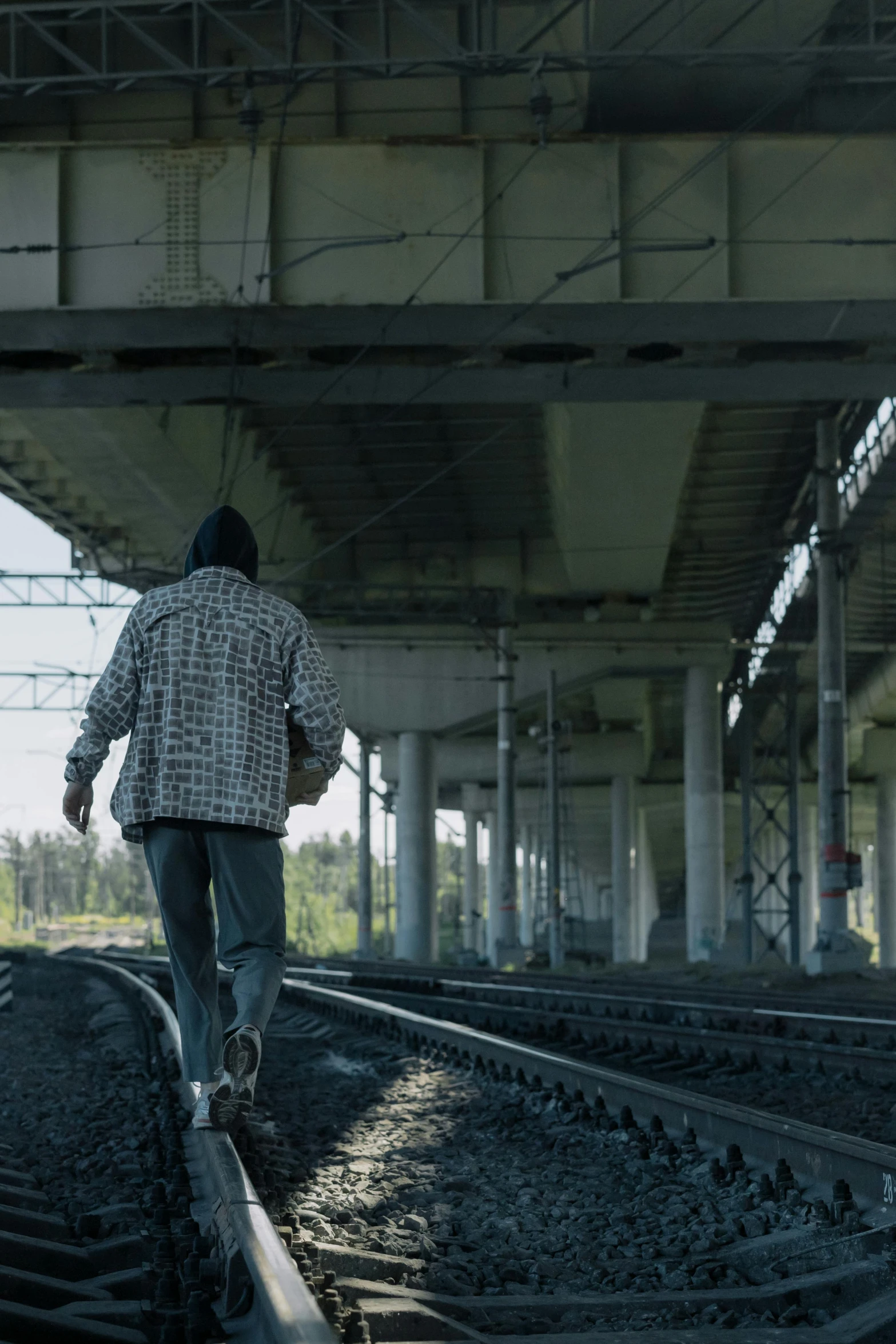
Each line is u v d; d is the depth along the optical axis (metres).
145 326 21.20
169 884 4.27
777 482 39.50
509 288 20.47
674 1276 4.11
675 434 30.64
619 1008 15.52
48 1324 3.03
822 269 20.41
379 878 159.50
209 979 4.46
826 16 19.36
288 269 20.58
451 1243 4.60
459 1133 7.07
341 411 35.06
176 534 39.84
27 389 23.23
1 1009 18.48
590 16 19.62
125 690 4.29
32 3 20.42
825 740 30.64
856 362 22.05
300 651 4.34
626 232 20.42
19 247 20.58
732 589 51.94
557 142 20.59
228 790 4.14
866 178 20.50
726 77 20.45
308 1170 5.76
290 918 136.00
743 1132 5.59
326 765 4.44
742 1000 16.86
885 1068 9.12
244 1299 3.18
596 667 48.78
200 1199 4.54
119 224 20.72
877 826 72.50
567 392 23.38
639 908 82.19
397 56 21.55
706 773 48.59
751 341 21.86
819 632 31.67
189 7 21.42
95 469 32.94
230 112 21.81
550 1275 4.27
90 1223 4.39
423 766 50.94
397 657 50.91
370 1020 12.93
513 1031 13.38
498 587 42.16
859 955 29.16
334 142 20.67
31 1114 7.78
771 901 80.50
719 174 20.53
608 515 36.94
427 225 20.56
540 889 74.19
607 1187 5.53
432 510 44.88
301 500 43.12
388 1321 3.41
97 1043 13.93
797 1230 4.39
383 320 21.02
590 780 72.38
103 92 19.16
